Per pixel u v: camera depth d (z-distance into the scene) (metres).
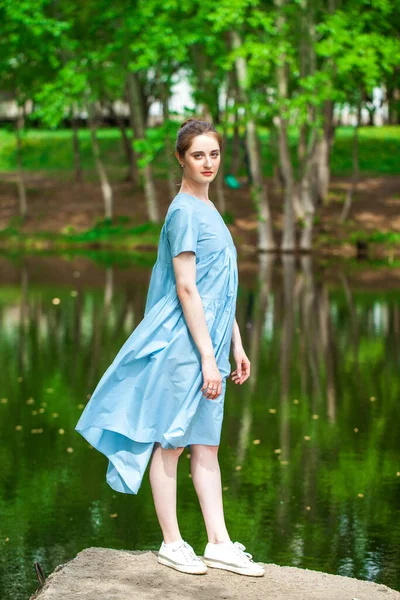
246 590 3.92
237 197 34.59
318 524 6.96
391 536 6.74
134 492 3.93
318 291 19.61
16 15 27.92
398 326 15.18
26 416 10.13
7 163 44.56
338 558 6.34
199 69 31.11
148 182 32.53
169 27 26.11
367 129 44.81
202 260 3.98
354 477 8.09
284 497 7.59
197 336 3.88
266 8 27.64
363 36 24.97
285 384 11.49
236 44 27.19
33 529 6.93
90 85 30.31
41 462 8.62
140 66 26.12
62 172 41.78
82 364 12.57
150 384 3.92
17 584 5.94
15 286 20.98
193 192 4.07
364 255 28.11
